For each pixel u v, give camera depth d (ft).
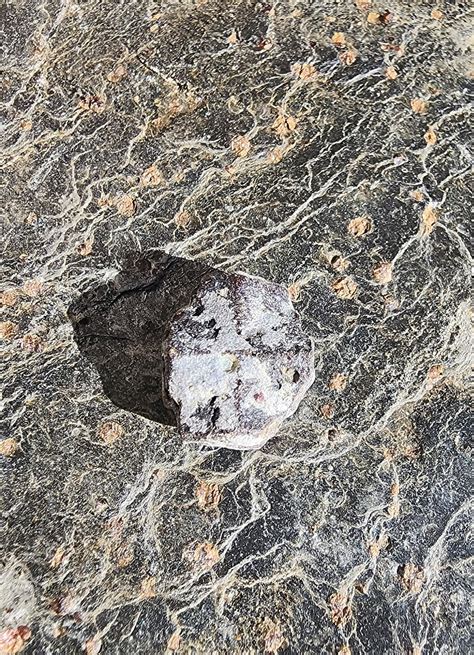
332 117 0.36
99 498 0.32
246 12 0.38
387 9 0.38
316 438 0.33
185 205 0.35
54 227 0.35
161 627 0.31
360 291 0.34
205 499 0.32
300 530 0.32
